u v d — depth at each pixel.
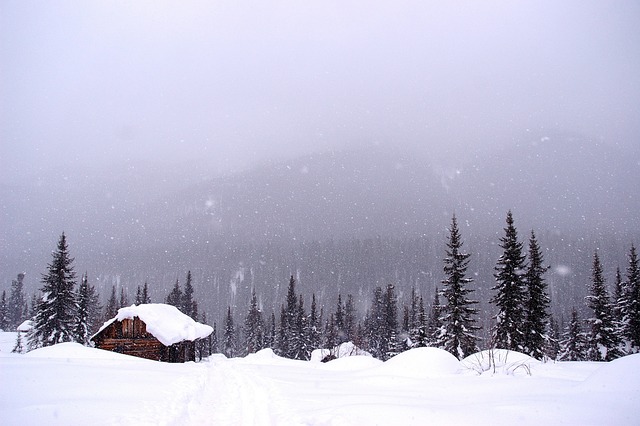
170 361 41.31
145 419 8.30
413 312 75.06
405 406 10.58
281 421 8.70
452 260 41.06
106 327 40.56
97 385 12.83
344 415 9.21
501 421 8.79
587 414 8.98
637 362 11.02
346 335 78.69
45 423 7.81
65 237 48.97
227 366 25.61
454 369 20.64
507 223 38.78
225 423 8.71
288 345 75.50
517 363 19.86
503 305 37.94
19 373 14.36
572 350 53.12
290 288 79.06
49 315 47.06
